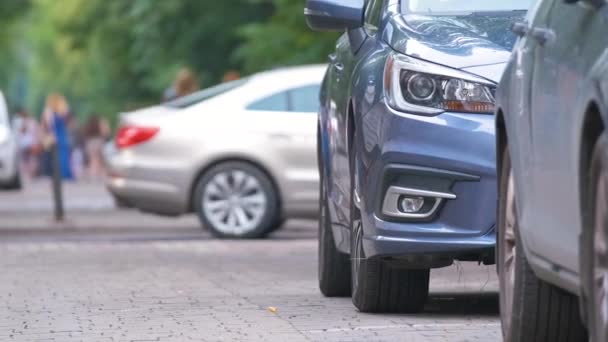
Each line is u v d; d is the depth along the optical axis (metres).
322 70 23.58
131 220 30.08
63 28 63.06
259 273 16.58
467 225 10.92
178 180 23.50
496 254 9.68
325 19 12.54
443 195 10.94
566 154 7.83
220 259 18.86
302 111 23.41
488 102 10.92
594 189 7.32
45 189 45.25
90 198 38.53
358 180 11.72
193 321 11.90
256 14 53.41
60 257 19.36
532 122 8.60
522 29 9.39
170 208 23.67
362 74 11.88
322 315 12.21
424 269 12.02
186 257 19.27
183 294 14.15
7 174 39.06
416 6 12.22
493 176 10.82
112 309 12.89
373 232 11.34
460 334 10.84
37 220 30.27
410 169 11.02
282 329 11.30
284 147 23.31
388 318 11.95
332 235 13.64
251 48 40.81
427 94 11.05
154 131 23.58
